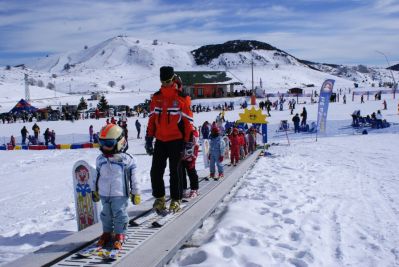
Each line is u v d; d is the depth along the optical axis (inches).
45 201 401.4
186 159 286.2
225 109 2340.1
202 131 1080.8
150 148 242.1
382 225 270.2
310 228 258.2
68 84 7696.9
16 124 1973.4
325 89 1045.8
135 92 5187.0
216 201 287.4
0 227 298.8
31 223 305.3
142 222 229.6
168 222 231.0
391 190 392.8
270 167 591.5
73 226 291.3
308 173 517.3
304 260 197.0
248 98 3004.4
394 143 911.7
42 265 168.7
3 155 1039.6
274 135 1295.5
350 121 1464.1
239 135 643.5
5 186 522.9
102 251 184.1
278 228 254.5
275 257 203.9
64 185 506.3
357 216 294.2
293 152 829.8
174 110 236.8
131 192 197.2
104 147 195.2
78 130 1662.2
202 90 3380.9
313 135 1229.1
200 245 218.8
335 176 488.7
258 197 352.8
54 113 2250.2
